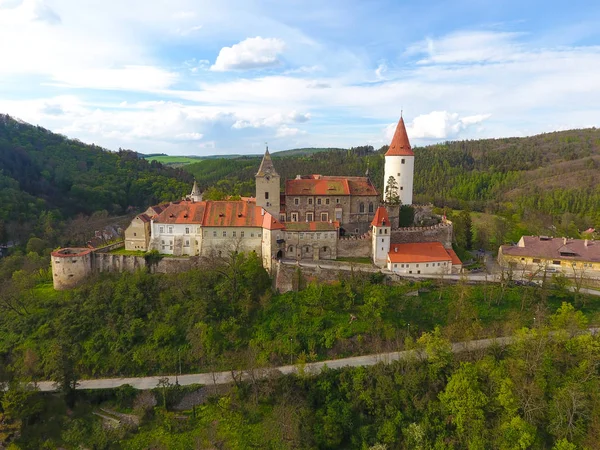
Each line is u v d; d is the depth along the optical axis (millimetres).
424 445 69188
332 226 108688
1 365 85188
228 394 77812
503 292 94375
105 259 106625
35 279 110500
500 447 66688
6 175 183875
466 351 80875
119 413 76250
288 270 97812
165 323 89562
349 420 73000
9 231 156000
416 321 90438
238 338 88312
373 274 97125
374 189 122812
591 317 89750
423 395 75375
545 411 69812
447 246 115938
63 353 82438
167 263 105875
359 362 82750
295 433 69562
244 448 69125
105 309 92750
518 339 78188
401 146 128375
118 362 83750
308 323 89250
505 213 190000
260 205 114375
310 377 77875
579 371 73312
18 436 71750
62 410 76562
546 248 111438
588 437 66125
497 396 71375
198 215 111000
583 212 193500
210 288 96688
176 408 77062
